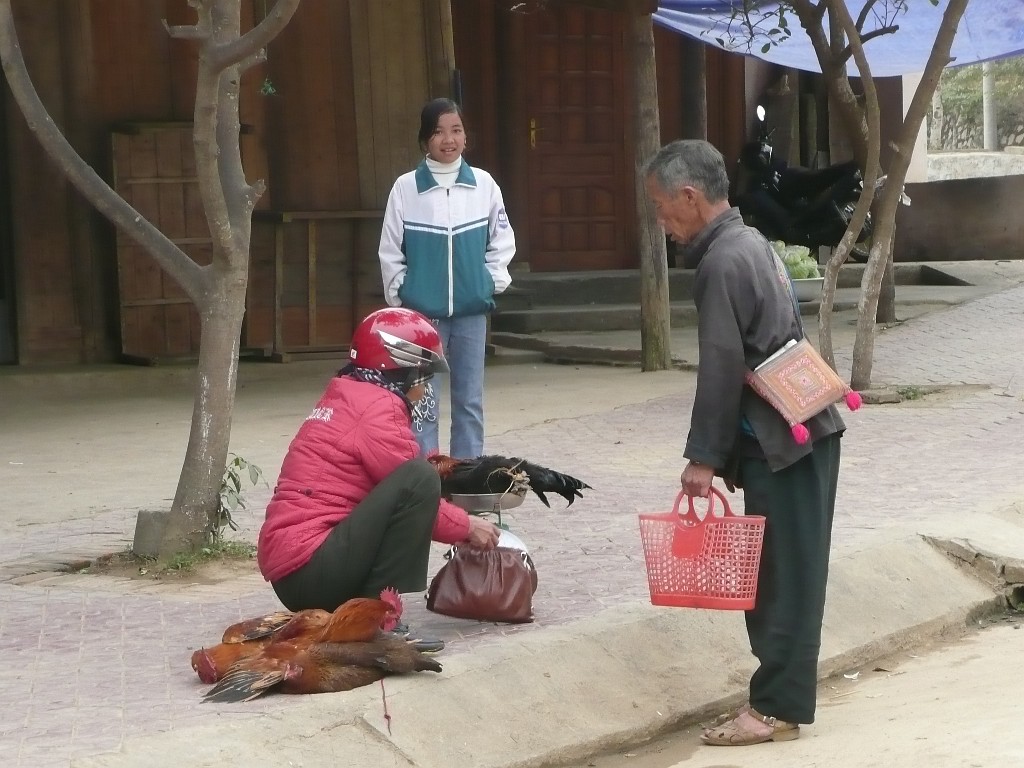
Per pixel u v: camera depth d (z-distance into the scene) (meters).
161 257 14.95
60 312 30.34
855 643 13.34
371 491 11.27
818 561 10.51
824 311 25.02
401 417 11.43
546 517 17.02
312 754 9.77
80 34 29.92
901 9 32.59
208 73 13.37
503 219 16.56
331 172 31.44
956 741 9.66
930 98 24.20
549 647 11.71
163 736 9.71
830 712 11.60
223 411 15.18
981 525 16.16
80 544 16.22
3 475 20.81
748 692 12.05
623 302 38.41
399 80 31.55
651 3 28.20
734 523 10.24
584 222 41.34
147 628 12.77
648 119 28.89
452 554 12.70
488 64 39.84
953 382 26.38
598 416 24.31
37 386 28.55
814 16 25.95
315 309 31.45
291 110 31.08
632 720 11.28
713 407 10.18
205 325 15.03
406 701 10.48
